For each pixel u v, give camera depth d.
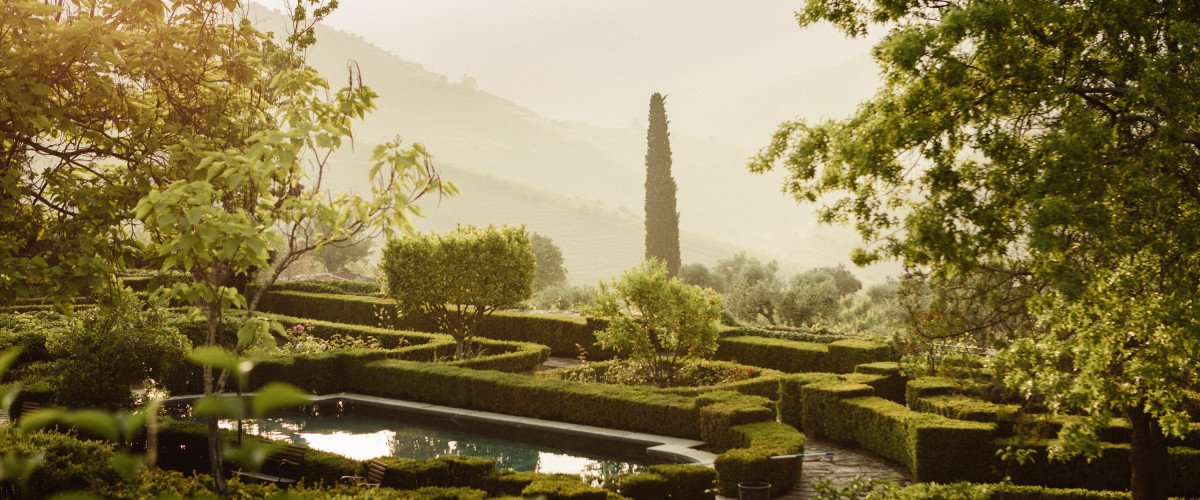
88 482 7.15
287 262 6.00
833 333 25.72
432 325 28.48
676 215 47.28
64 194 8.02
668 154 47.16
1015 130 9.20
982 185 9.20
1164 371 8.28
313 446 16.30
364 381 20.70
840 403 16.02
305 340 23.27
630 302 20.81
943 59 8.55
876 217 9.74
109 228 8.18
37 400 14.73
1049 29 8.78
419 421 18.97
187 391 19.50
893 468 14.22
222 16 8.34
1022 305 9.91
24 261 7.57
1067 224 8.05
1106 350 8.58
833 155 9.67
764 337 24.56
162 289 5.79
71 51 7.52
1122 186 8.30
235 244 5.40
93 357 14.51
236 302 5.88
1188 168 8.33
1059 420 11.95
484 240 23.39
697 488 11.73
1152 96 8.06
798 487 12.98
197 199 5.47
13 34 7.33
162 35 8.14
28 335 19.48
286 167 5.69
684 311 20.28
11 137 7.80
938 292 10.38
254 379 19.77
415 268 23.28
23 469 1.41
